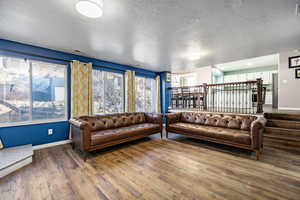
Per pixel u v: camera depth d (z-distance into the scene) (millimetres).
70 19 1939
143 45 2914
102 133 2854
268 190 1632
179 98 6551
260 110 3900
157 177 1922
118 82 4531
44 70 3180
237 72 8914
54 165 2268
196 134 3346
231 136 2793
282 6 1695
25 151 2496
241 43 2842
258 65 7758
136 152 2826
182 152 2826
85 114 3512
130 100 4578
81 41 2695
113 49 3129
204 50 3234
